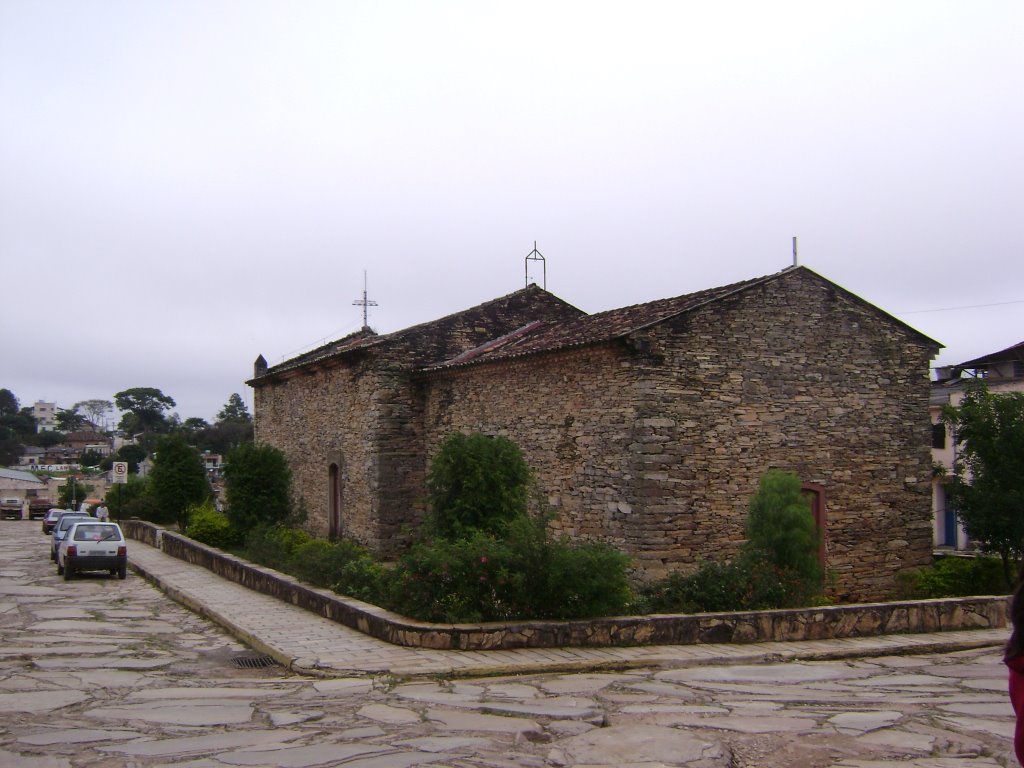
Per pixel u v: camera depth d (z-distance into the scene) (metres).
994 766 6.53
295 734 7.58
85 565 21.80
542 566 12.35
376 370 24.19
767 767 6.53
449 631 11.57
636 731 7.47
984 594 18.50
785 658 11.41
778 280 18.36
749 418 17.80
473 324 25.55
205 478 36.19
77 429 172.50
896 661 11.48
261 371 37.12
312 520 28.69
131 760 6.73
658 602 13.55
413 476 24.34
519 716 8.22
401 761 6.62
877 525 19.08
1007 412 19.06
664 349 17.00
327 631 13.14
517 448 18.36
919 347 19.98
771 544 14.72
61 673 10.70
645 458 16.73
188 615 16.06
